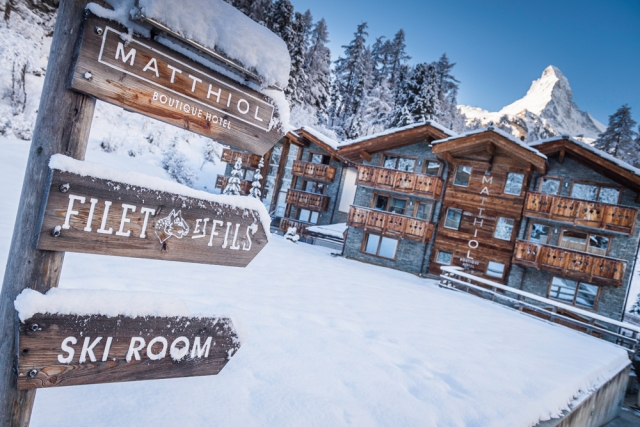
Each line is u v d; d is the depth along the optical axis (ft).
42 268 4.42
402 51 190.08
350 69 177.06
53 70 4.40
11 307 4.35
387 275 56.70
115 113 116.57
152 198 4.84
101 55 4.49
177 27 4.66
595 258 52.16
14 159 65.21
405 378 14.90
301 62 141.49
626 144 150.82
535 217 57.36
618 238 53.36
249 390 11.26
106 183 4.49
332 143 91.97
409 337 21.25
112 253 4.60
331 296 28.14
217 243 5.51
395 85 171.42
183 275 23.16
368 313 25.18
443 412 12.86
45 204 4.15
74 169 4.26
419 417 12.13
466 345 22.39
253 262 35.29
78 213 4.34
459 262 63.72
